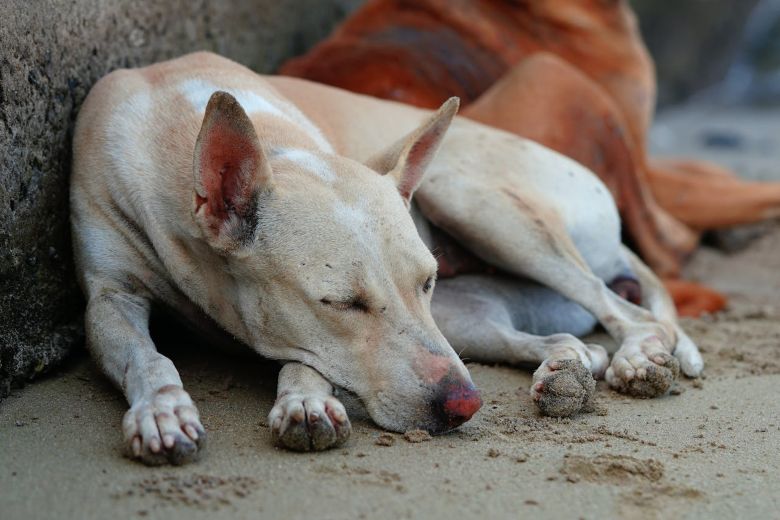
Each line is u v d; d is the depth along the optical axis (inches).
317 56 310.5
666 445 171.8
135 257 196.4
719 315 278.2
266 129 192.7
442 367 166.6
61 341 198.8
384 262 169.5
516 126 279.1
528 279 234.5
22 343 187.2
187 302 197.3
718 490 153.0
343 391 171.9
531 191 231.6
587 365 201.5
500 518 140.0
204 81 210.1
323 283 166.9
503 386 202.4
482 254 227.3
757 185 364.5
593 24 354.6
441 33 330.0
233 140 167.5
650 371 197.0
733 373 218.1
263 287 172.6
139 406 159.0
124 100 205.6
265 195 170.9
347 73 303.1
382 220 172.2
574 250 225.3
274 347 175.9
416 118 249.3
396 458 158.6
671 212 359.6
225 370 200.8
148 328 194.2
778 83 886.4
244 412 177.9
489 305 222.2
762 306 295.4
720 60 871.1
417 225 230.4
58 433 164.7
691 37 837.8
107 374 181.2
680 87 860.0
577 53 354.0
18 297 186.4
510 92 285.4
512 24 346.9
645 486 152.6
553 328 237.8
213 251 177.8
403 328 168.9
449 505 143.0
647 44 840.3
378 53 312.7
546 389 183.2
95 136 202.5
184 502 140.4
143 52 241.4
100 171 198.7
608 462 157.9
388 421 168.7
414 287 172.7
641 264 261.6
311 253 167.9
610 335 221.8
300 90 234.2
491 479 152.4
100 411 175.5
